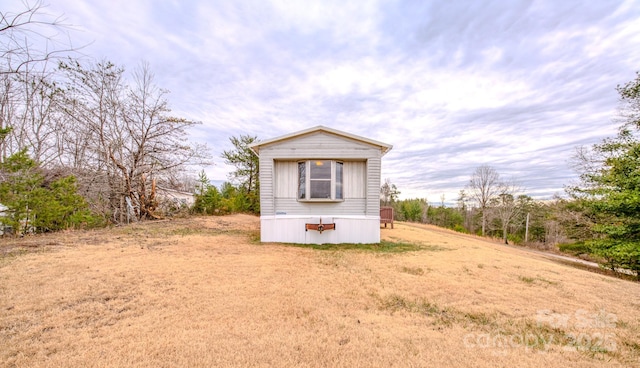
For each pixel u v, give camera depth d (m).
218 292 3.73
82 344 2.37
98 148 12.25
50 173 11.11
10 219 6.83
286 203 8.17
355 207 8.23
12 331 2.53
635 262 9.31
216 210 15.60
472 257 6.79
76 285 3.75
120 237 7.48
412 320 3.10
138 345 2.38
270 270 4.87
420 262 5.96
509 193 27.78
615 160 11.02
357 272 5.00
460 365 2.24
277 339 2.56
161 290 3.72
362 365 2.21
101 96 11.95
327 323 2.95
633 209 9.23
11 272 4.19
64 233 7.86
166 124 13.20
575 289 4.43
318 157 7.93
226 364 2.16
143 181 12.74
